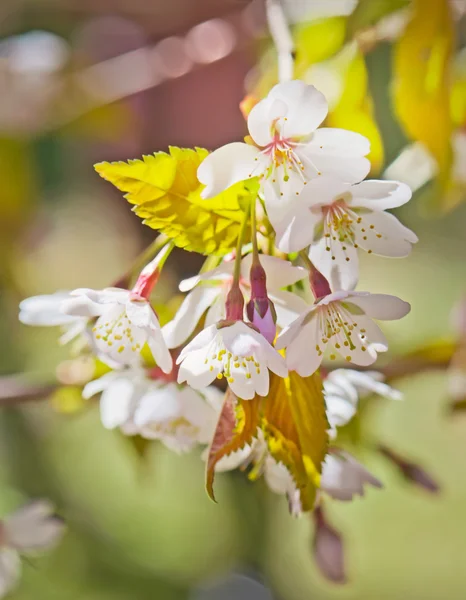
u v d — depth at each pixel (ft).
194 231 1.57
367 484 1.65
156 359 1.57
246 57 2.42
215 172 1.53
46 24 2.81
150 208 1.56
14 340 4.14
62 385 1.80
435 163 1.82
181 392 1.66
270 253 1.58
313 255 1.57
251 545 4.71
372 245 1.56
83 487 4.98
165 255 1.59
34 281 3.19
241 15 2.28
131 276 1.62
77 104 2.52
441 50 1.78
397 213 2.94
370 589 4.79
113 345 1.59
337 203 1.55
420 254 5.53
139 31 2.83
